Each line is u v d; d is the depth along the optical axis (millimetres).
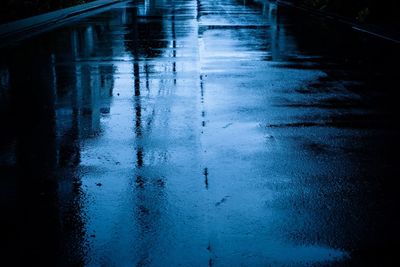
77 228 5055
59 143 7762
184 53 16781
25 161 6988
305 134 8117
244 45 18344
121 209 5473
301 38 20172
